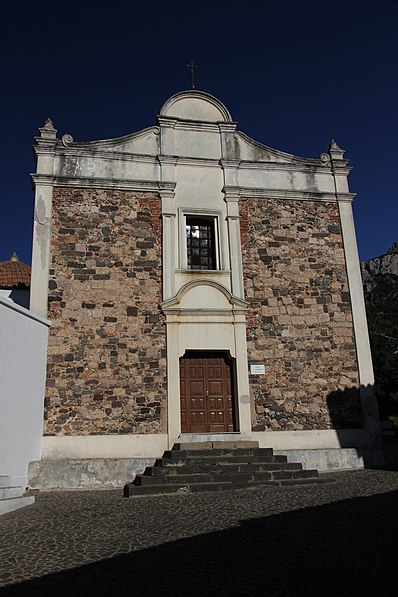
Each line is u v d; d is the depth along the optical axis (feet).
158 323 39.29
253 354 39.93
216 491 29.66
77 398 36.55
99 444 35.88
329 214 44.65
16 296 49.29
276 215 43.55
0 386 29.48
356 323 42.14
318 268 42.98
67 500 28.19
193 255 42.55
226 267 41.55
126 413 36.99
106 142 42.29
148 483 30.68
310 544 17.01
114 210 40.91
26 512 24.25
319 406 39.86
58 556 16.47
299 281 42.32
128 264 40.01
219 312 40.11
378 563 14.79
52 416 35.88
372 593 12.63
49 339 37.24
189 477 31.07
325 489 28.58
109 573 14.69
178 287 40.29
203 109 45.16
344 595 12.59
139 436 36.60
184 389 39.27
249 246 42.34
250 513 22.36
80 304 38.37
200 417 38.93
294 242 43.19
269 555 15.98
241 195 43.37
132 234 40.75
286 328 41.04
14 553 16.88
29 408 33.50
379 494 25.90
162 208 41.70
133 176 42.09
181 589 13.34
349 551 16.06
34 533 19.60
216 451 34.86
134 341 38.50
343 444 39.22
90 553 16.71
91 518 22.35
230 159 43.96
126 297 39.29
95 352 37.68
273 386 39.60
